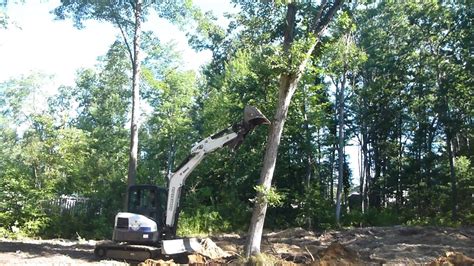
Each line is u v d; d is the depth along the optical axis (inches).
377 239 809.5
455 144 1695.4
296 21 657.6
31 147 1082.7
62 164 1087.0
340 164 1290.6
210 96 1508.4
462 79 1424.7
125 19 977.5
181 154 1572.3
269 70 631.8
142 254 572.7
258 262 494.9
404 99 1614.2
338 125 1508.4
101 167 1131.3
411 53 1525.6
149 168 1354.6
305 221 1115.9
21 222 931.3
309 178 1221.1
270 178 572.4
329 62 1087.6
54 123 1293.1
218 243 752.3
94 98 1855.3
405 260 565.0
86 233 933.8
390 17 1476.4
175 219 599.8
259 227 554.6
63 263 544.4
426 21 1472.7
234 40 1610.5
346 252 535.5
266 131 1146.0
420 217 1395.2
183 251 571.8
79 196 1059.9
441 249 665.0
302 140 1205.7
